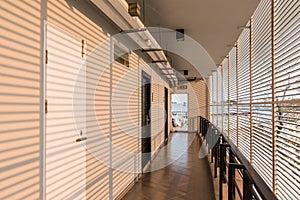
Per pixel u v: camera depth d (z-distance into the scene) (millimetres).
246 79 4508
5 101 1465
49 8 1945
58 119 2076
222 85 8125
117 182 3480
